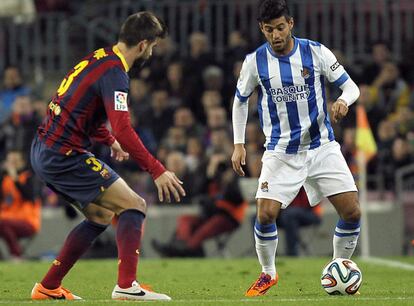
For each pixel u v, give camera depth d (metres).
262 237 29.44
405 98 67.94
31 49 73.50
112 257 59.22
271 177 29.56
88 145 27.27
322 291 31.12
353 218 29.62
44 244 62.41
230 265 47.53
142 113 66.25
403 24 71.19
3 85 71.50
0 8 74.44
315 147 29.70
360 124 53.19
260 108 30.22
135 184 61.69
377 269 43.44
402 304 25.75
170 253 59.91
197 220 59.56
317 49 29.69
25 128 64.00
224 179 58.62
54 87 72.25
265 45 30.05
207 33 70.69
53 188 27.53
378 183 64.12
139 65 27.28
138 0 71.44
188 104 67.06
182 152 63.38
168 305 25.09
